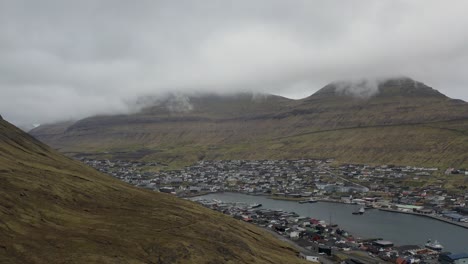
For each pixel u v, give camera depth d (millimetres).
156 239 169375
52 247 140125
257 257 194000
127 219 197000
